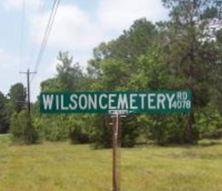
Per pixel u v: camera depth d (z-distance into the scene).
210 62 65.31
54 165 37.12
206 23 64.44
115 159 9.05
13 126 83.94
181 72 64.81
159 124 63.84
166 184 23.86
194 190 21.94
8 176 28.95
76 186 23.22
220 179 26.05
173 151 52.31
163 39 66.56
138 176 27.41
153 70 64.38
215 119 72.06
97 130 62.12
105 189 21.86
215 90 65.44
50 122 88.62
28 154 53.16
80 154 51.53
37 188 22.78
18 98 142.38
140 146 62.25
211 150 52.53
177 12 65.25
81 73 109.81
